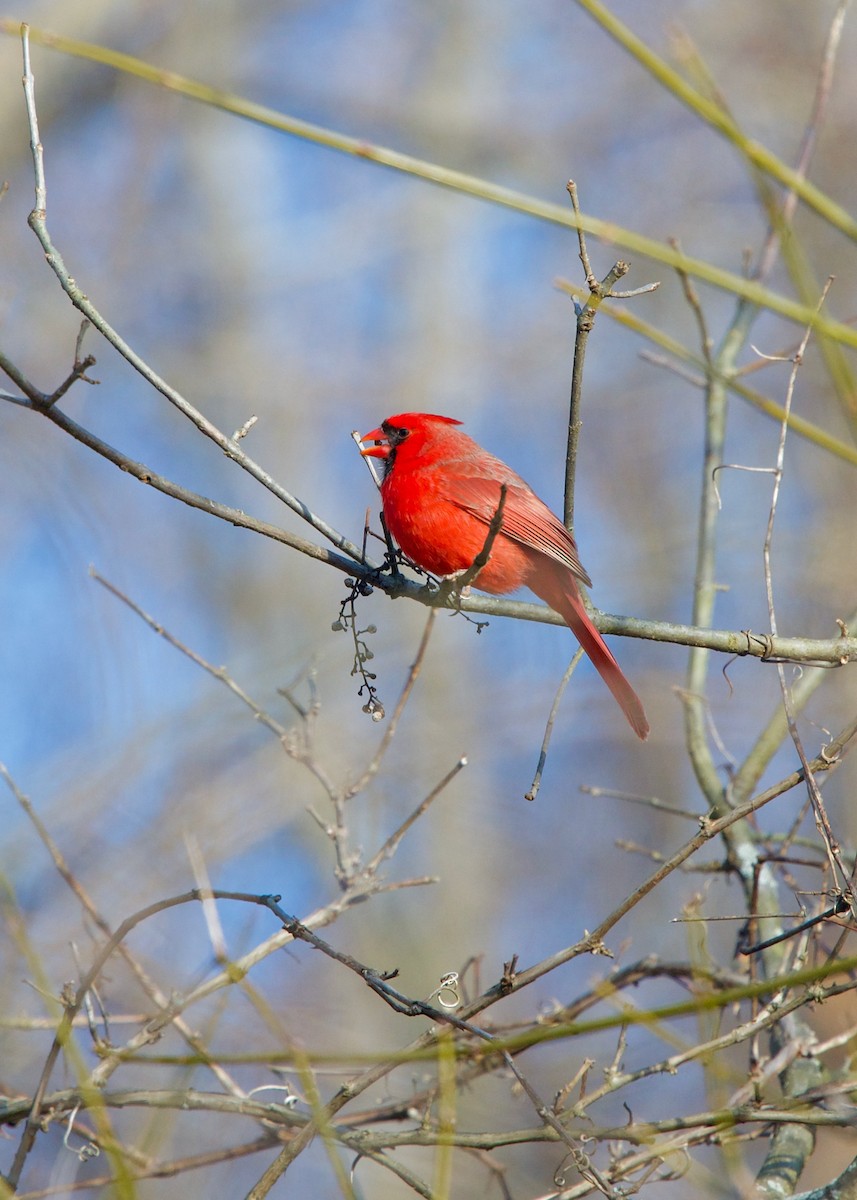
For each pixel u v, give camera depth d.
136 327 18.16
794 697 8.42
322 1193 10.30
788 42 17.73
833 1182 6.25
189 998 6.45
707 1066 6.33
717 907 12.55
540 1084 11.30
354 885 7.08
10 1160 8.79
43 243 6.45
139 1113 8.98
